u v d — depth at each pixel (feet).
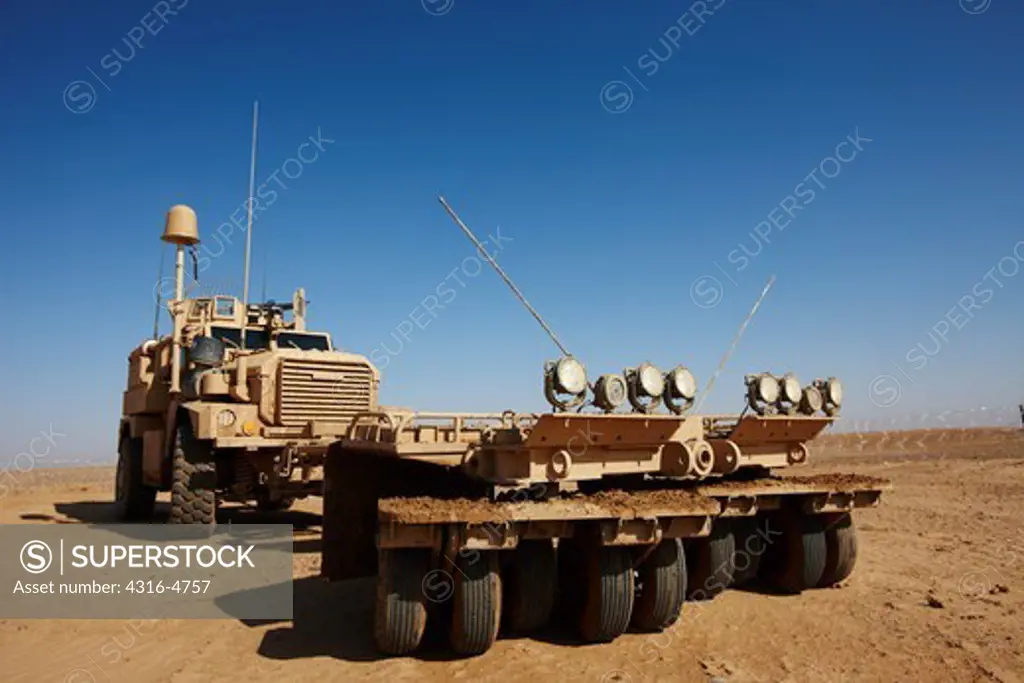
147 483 44.19
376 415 23.21
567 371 20.04
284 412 38.17
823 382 28.55
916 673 19.25
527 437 20.33
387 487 25.85
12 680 18.94
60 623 23.72
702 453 23.13
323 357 39.68
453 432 24.95
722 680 18.51
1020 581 29.12
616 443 21.94
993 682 18.67
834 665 19.75
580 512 19.69
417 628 19.26
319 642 21.58
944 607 25.23
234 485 39.24
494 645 20.84
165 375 43.04
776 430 27.22
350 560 25.17
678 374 22.67
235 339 43.96
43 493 67.26
